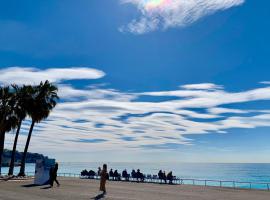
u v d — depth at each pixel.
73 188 25.97
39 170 29.72
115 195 20.95
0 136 47.44
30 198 18.52
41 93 46.66
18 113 46.22
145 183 35.84
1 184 29.30
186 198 19.97
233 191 25.91
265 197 21.31
